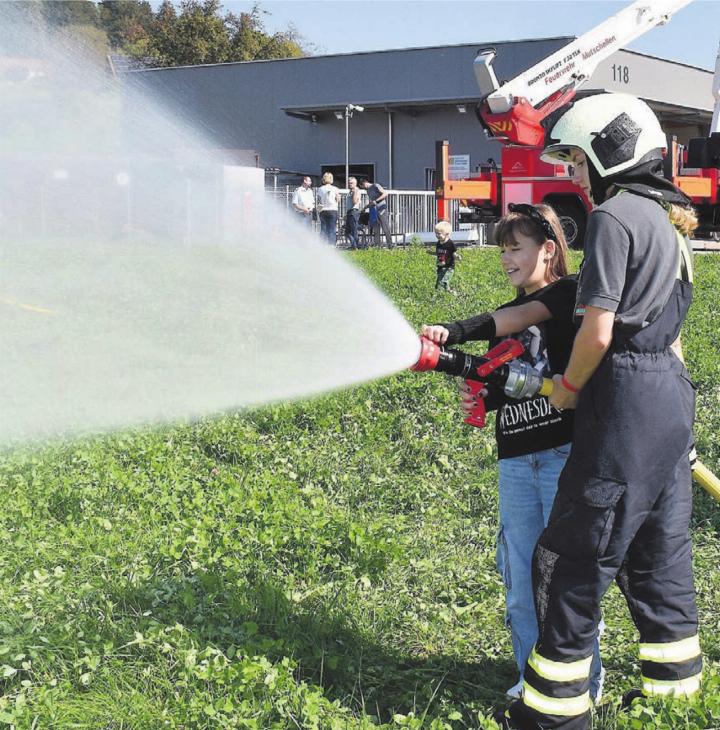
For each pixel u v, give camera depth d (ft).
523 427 14.25
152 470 24.53
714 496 14.57
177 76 148.46
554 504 13.08
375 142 149.59
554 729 13.00
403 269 74.33
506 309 14.23
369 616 17.53
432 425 29.63
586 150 12.98
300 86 149.48
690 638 13.38
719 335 45.52
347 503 23.65
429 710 14.80
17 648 15.21
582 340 12.28
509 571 14.60
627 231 12.26
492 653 16.58
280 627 16.63
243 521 21.22
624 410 12.45
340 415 30.45
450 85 140.77
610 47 76.07
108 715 13.84
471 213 84.17
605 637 17.10
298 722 13.80
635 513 12.64
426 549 20.72
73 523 20.70
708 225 81.25
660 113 149.48
